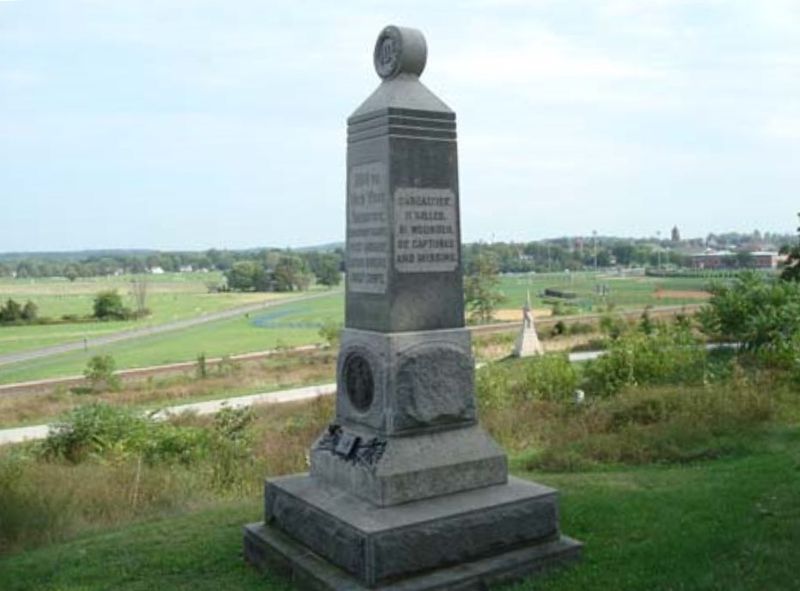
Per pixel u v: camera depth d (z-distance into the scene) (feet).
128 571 26.23
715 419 48.85
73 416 60.85
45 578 26.27
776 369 67.31
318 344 217.36
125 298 510.99
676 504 29.53
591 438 47.21
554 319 222.48
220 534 29.55
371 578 21.72
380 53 26.81
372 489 23.89
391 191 24.89
